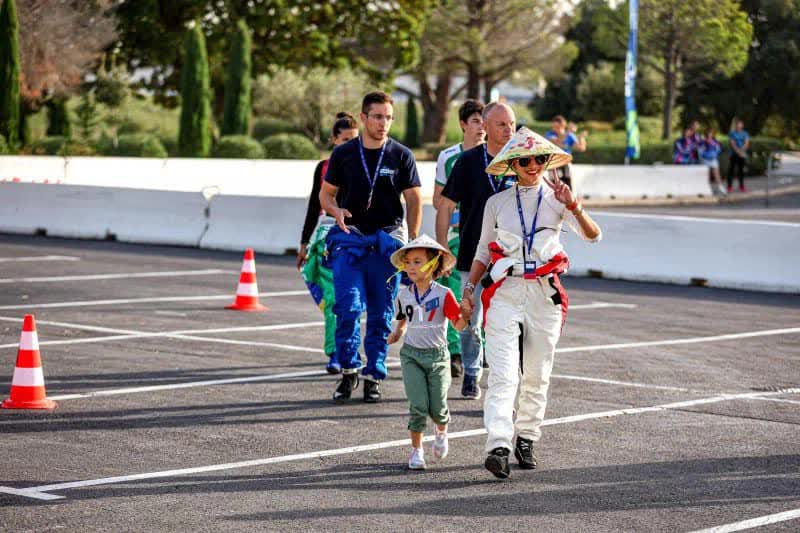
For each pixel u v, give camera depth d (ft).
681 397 76.33
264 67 412.36
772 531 48.78
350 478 56.49
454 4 451.94
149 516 49.90
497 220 57.36
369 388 73.61
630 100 301.43
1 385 77.30
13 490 53.62
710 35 441.27
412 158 74.28
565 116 618.44
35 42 310.65
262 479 56.13
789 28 552.41
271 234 163.43
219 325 102.17
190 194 170.81
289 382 79.41
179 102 408.67
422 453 58.49
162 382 78.69
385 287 73.61
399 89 512.63
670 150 382.83
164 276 134.92
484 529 48.55
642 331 103.14
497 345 56.54
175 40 383.45
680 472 58.13
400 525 49.01
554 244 57.00
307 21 404.98
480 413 71.15
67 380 78.69
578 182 284.20
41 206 182.91
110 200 177.27
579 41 625.41
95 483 54.95
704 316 112.98
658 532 48.49
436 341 58.80
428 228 153.58
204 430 65.98
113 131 418.31
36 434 64.44
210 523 49.03
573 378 81.87
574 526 49.14
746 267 135.03
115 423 67.26
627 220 142.51
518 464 59.31
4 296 117.50
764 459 60.95
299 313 109.81
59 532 47.62
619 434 66.08
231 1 391.45
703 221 138.00
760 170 389.60
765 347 96.12
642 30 448.24
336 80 401.29
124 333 97.35
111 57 385.91
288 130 418.51
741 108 554.46
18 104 295.28
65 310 109.29
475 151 71.26
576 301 121.60
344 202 74.33
